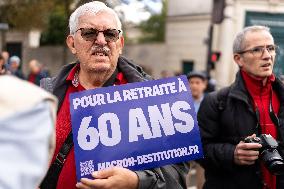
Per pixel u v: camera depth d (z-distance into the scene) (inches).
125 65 88.9
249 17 628.7
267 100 108.5
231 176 107.5
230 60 628.1
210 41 467.8
